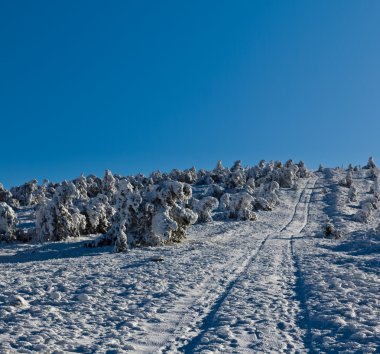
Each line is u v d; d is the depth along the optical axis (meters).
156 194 26.50
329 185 69.88
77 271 16.09
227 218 43.41
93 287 12.80
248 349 7.52
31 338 8.06
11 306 10.45
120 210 26.38
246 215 42.41
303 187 68.81
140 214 25.97
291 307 10.52
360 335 7.88
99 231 34.44
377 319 9.09
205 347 7.62
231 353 7.30
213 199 40.34
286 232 33.72
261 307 10.47
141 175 77.38
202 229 34.78
